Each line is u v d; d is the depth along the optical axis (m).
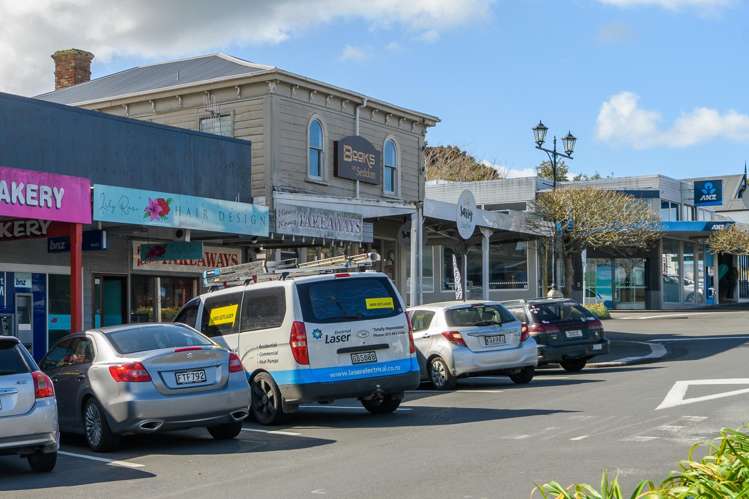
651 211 40.59
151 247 20.27
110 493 8.52
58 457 10.88
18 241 19.12
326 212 22.11
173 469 9.70
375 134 28.58
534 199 41.25
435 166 71.38
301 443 11.15
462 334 17.12
